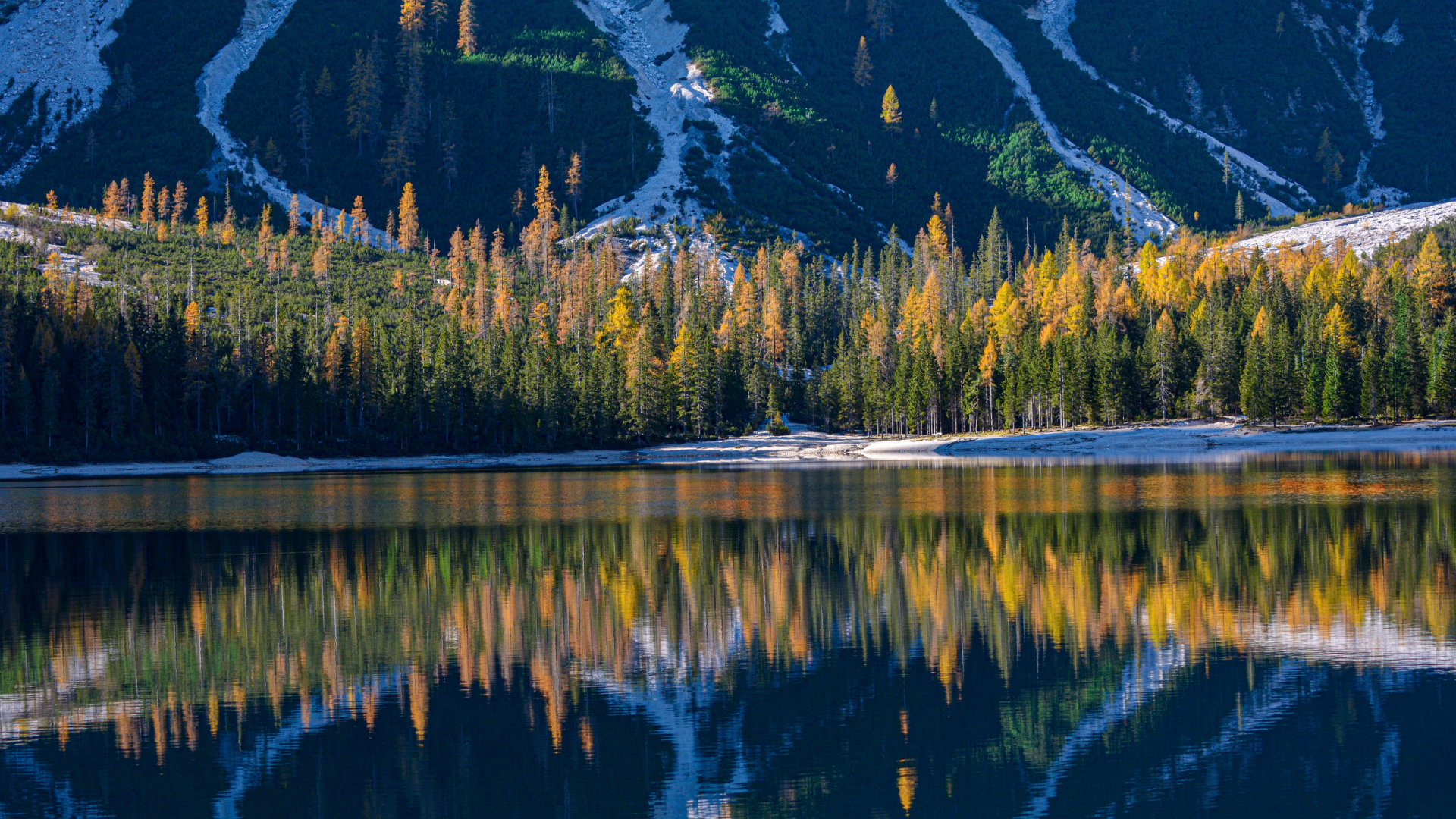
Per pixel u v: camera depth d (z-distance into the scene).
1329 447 129.88
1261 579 41.88
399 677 30.80
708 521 66.44
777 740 25.02
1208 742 24.25
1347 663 29.88
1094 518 62.38
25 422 125.25
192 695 29.34
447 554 53.91
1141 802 21.14
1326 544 49.81
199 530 65.06
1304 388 143.75
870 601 39.81
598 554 53.12
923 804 21.31
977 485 89.44
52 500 87.38
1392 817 20.22
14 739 25.88
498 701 28.36
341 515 73.56
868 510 70.38
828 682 29.42
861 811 21.03
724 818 20.73
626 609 39.50
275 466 135.12
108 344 134.38
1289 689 27.70
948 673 30.03
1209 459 119.44
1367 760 22.86
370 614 39.25
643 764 23.69
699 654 32.78
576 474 119.62
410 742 25.31
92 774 23.45
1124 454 134.75
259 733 26.12
